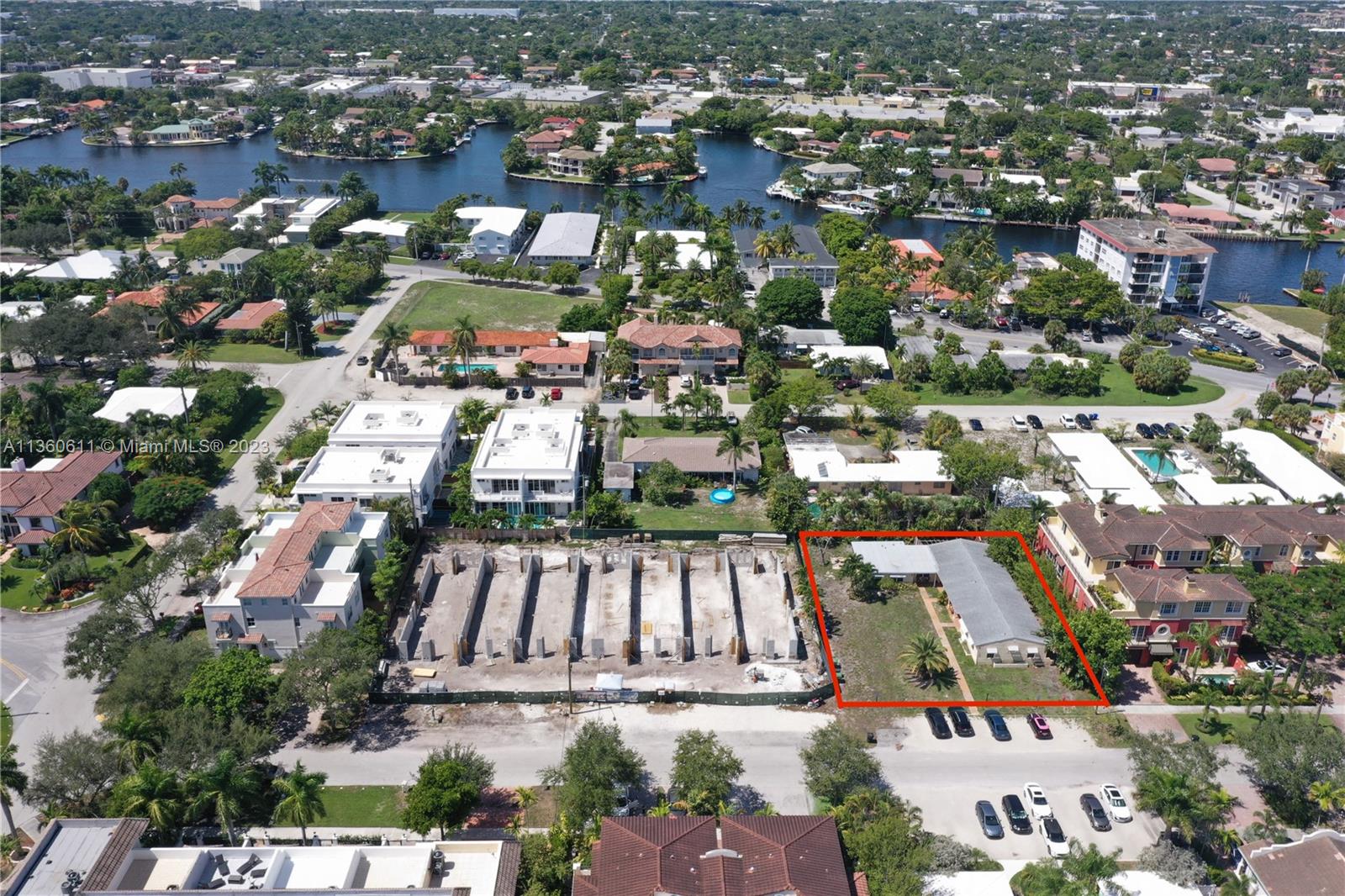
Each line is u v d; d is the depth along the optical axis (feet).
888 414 613.93
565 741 366.63
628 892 272.72
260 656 379.76
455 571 470.80
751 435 577.84
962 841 321.32
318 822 325.62
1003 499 513.04
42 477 503.20
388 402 627.05
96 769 320.29
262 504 529.45
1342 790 310.45
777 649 417.69
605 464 553.64
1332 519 462.60
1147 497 518.78
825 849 290.35
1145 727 373.40
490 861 297.33
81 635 384.47
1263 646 416.87
